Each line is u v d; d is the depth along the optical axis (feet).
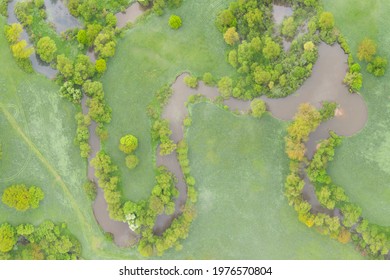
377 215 293.23
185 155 303.89
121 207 305.73
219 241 303.27
